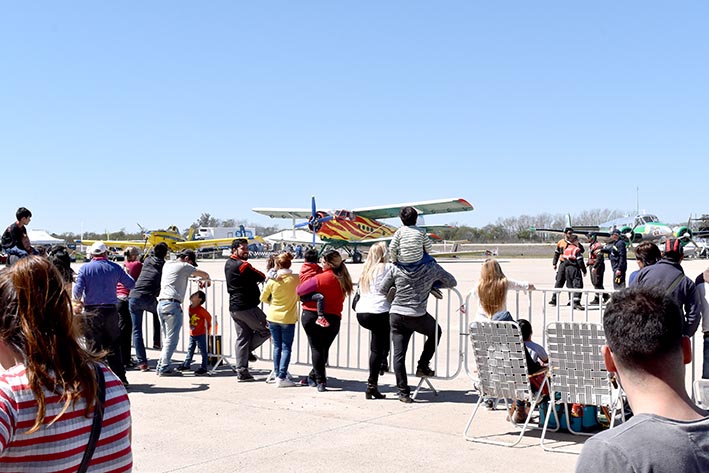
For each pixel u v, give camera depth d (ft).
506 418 18.53
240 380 23.81
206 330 25.43
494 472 13.97
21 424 5.51
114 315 21.26
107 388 6.12
